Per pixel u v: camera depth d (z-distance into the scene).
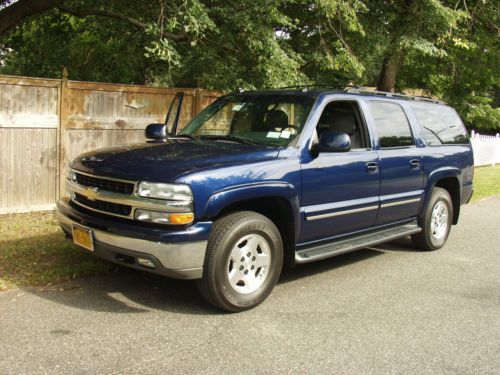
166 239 4.12
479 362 3.89
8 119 7.39
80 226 4.59
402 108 6.61
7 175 7.49
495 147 19.56
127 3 9.53
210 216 4.31
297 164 4.95
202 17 7.89
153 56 9.70
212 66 9.12
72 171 4.93
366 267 6.30
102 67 15.27
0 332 3.93
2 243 6.06
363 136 5.90
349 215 5.57
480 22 14.53
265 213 5.07
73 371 3.42
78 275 5.23
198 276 4.30
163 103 9.04
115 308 4.52
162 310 4.54
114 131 8.53
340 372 3.63
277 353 3.86
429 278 5.95
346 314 4.71
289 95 5.65
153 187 4.18
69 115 7.98
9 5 9.98
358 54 11.90
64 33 12.74
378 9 12.22
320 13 10.10
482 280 5.95
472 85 19.16
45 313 4.32
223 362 3.67
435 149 6.95
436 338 4.29
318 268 6.17
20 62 13.62
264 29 8.76
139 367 3.53
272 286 4.80
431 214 6.96
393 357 3.90
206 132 5.81
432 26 12.16
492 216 10.05
